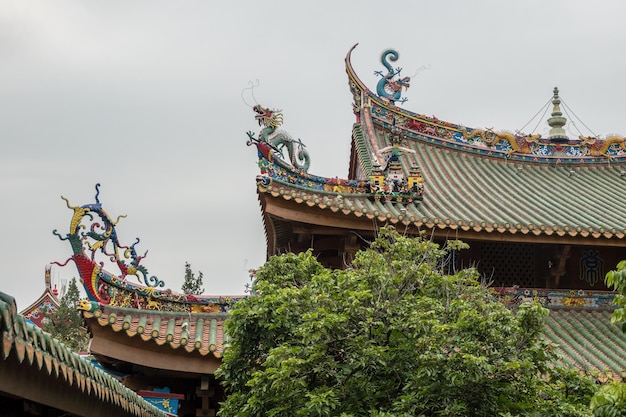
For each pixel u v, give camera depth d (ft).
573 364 88.07
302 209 93.30
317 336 61.21
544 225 96.48
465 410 59.57
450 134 122.62
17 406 51.67
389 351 62.44
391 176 99.86
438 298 67.41
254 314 66.69
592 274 102.37
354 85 121.80
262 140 92.32
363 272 66.85
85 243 85.25
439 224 94.53
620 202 111.34
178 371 84.74
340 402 61.67
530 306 62.13
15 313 35.17
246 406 63.67
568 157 123.13
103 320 82.94
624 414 52.31
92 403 50.34
